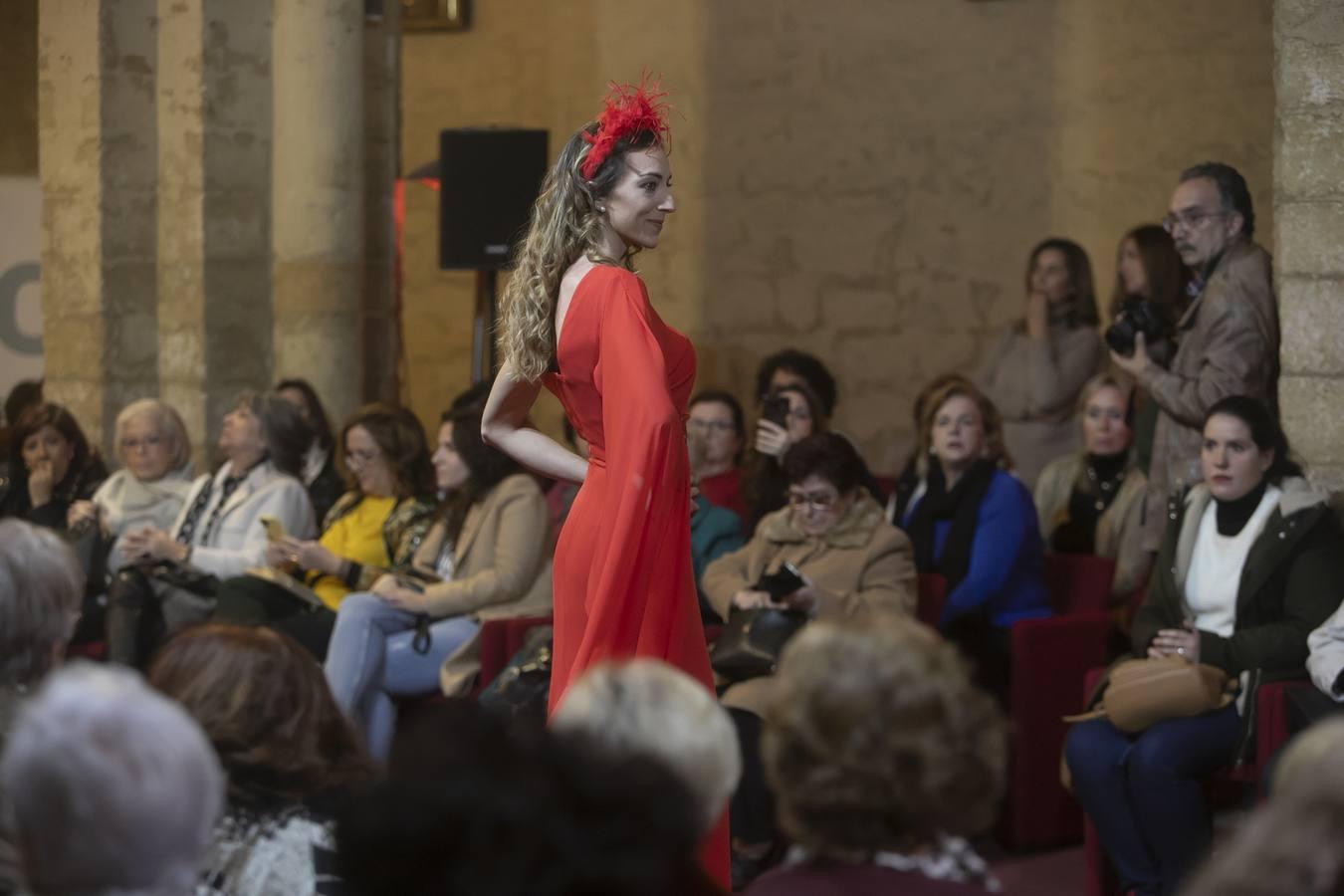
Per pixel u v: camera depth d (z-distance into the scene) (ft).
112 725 8.16
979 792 8.68
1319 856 7.37
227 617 26.91
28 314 42.75
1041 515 30.32
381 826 7.47
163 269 35.22
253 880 11.27
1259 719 20.26
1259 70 40.52
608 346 14.03
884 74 45.19
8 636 13.14
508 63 49.44
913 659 8.71
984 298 44.45
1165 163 41.88
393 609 26.16
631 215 14.61
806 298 46.24
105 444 34.99
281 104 34.76
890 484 35.78
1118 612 25.90
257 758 11.59
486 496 27.20
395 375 38.19
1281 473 21.76
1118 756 21.21
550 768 7.73
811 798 8.68
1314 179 23.76
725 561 26.00
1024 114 43.73
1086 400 29.71
